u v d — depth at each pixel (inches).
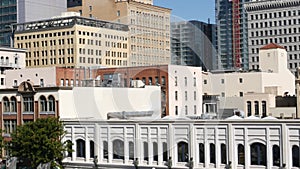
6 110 2859.3
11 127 2837.1
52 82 3299.7
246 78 4697.3
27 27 6446.9
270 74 4771.2
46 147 2413.9
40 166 2452.0
